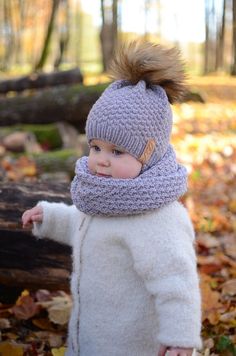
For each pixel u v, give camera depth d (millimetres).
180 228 2193
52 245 3158
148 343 2254
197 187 6922
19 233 3141
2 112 8648
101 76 18781
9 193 3254
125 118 2174
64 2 32156
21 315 3332
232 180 7453
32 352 3018
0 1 36875
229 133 11023
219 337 3172
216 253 4652
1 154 7676
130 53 2303
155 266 2123
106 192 2162
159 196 2150
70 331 2424
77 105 8328
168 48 2350
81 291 2334
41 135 8344
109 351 2270
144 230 2168
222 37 28797
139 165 2232
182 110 12648
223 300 3705
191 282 2102
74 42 42188
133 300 2234
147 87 2334
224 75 25609
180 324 2051
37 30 35719
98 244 2262
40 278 3201
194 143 9586
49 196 3287
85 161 2391
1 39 37719
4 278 3211
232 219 5629
